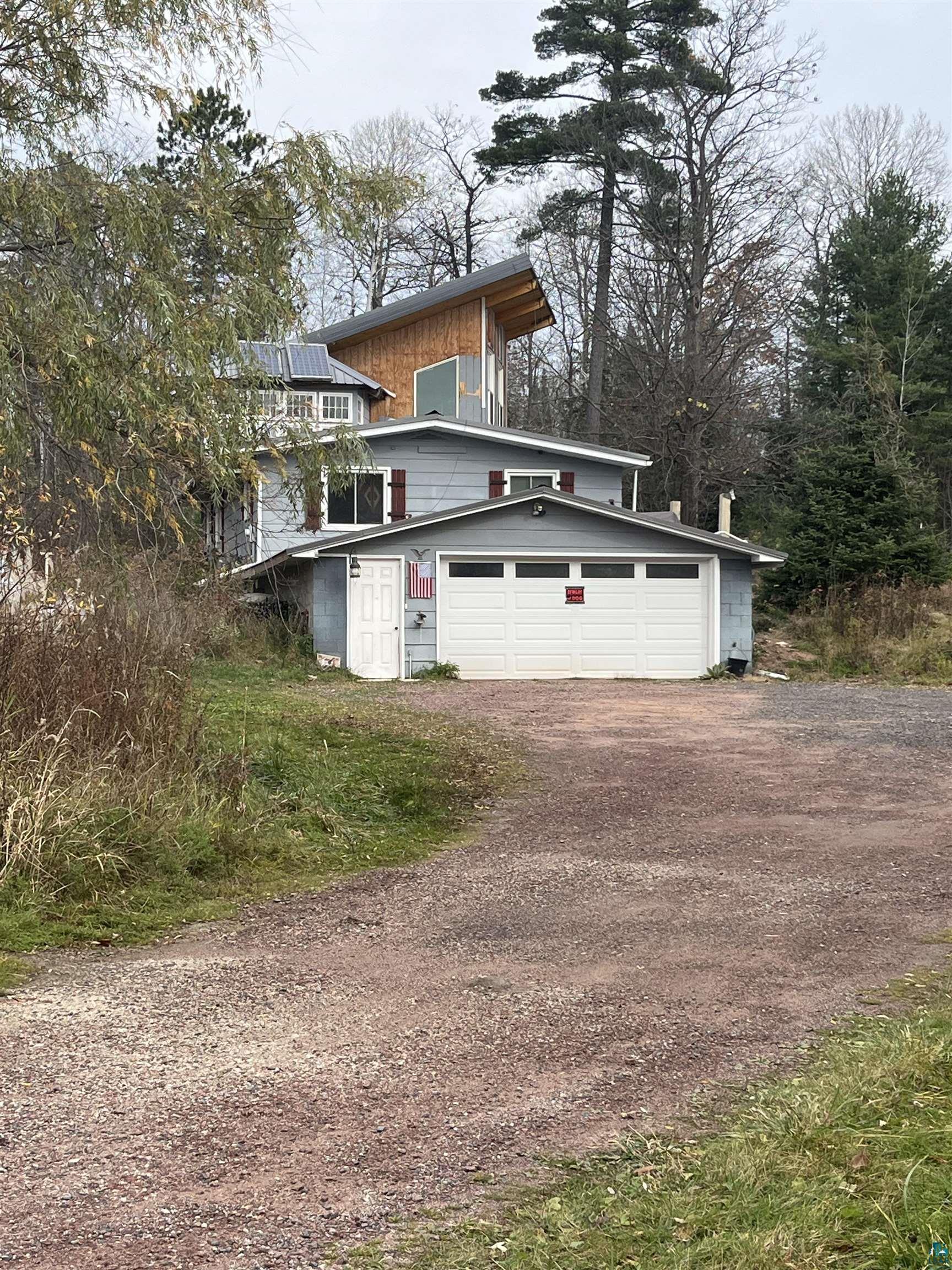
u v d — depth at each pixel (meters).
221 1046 5.14
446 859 9.15
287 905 7.76
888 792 11.63
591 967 6.41
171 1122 4.32
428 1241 3.49
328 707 15.70
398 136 47.62
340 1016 5.57
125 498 9.82
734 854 9.22
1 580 9.32
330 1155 4.07
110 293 9.78
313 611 22.25
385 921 7.38
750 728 15.88
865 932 7.07
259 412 10.91
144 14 9.91
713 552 23.06
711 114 35.88
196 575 19.70
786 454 37.69
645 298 37.88
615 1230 3.52
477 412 30.31
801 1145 3.98
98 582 10.07
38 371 9.14
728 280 35.78
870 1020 5.48
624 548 22.91
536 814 10.84
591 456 25.84
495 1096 4.62
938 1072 4.57
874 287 40.09
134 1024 5.40
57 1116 4.36
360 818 10.14
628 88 36.44
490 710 17.25
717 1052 5.12
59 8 9.41
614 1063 4.98
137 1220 3.59
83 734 8.87
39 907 7.05
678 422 36.16
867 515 28.56
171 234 10.14
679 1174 3.88
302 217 10.95
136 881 7.75
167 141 11.43
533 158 37.41
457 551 22.50
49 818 7.73
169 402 9.75
